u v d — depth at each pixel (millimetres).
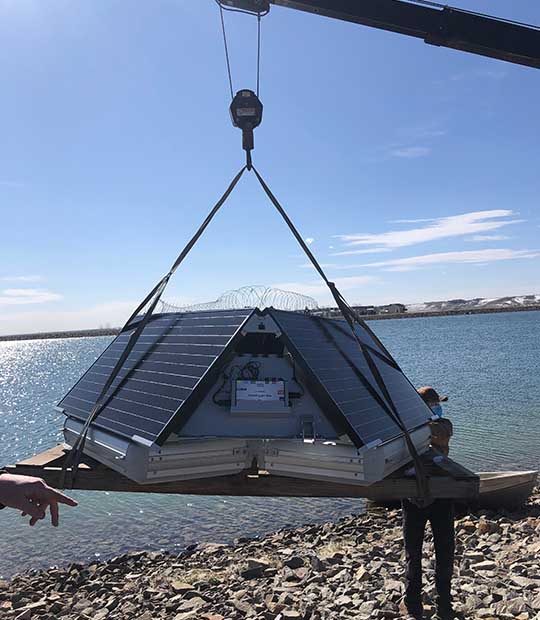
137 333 4461
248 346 4254
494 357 62469
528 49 6316
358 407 4000
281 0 5836
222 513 14977
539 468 17312
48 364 122688
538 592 6934
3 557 12734
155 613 8125
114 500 16703
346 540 11547
